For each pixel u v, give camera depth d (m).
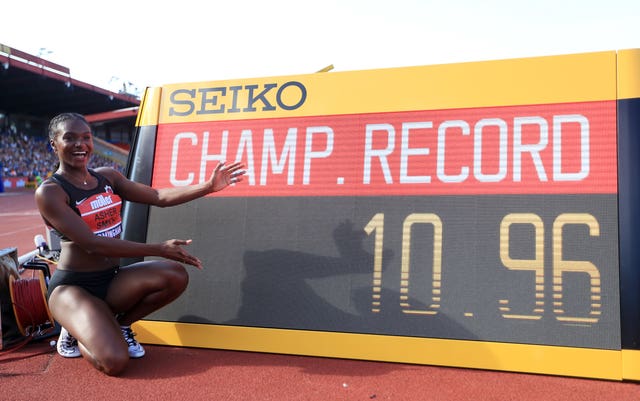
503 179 2.69
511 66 2.78
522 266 2.58
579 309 2.46
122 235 3.19
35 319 3.06
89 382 2.40
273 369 2.55
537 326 2.50
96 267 2.72
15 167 36.66
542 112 2.69
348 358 2.70
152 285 2.70
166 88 3.38
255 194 3.05
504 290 2.58
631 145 2.53
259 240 2.98
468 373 2.48
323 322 2.77
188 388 2.32
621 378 2.36
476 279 2.62
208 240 3.06
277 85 3.16
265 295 2.89
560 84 2.69
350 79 3.04
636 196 2.48
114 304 2.75
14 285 3.05
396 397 2.19
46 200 2.48
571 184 2.59
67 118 2.62
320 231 2.90
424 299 2.67
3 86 35.53
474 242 2.67
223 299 2.95
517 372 2.48
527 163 2.67
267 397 2.21
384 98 2.96
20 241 9.52
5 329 2.96
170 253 2.55
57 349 2.84
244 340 2.86
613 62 2.63
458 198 2.74
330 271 2.83
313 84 3.10
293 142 3.06
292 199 2.99
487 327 2.56
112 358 2.40
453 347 2.58
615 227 2.49
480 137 2.77
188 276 2.87
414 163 2.84
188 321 2.97
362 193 2.89
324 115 3.04
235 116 3.20
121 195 2.95
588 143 2.60
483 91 2.80
